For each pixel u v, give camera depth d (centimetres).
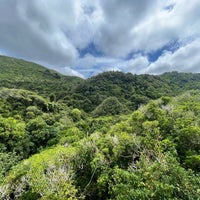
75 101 8312
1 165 2109
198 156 1169
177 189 828
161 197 788
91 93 9719
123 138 1550
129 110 7356
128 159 1441
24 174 1327
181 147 1416
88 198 1271
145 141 1425
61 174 1102
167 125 1725
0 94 5369
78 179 1340
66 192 1005
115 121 4647
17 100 5234
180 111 2008
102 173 1259
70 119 5416
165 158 998
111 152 1499
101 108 7106
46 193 982
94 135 1898
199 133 1394
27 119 4444
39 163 1449
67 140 3027
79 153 1480
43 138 3503
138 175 980
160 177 904
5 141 2973
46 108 5494
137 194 810
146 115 1998
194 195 796
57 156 1436
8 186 1241
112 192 1016
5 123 3200
